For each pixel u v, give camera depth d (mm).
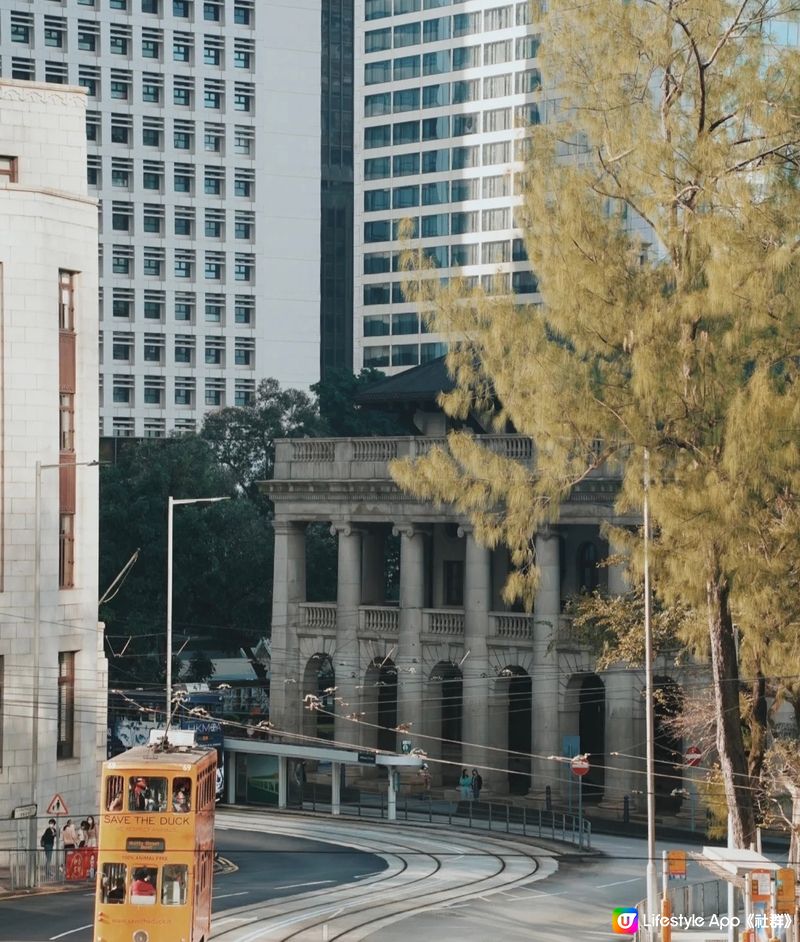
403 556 90750
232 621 110625
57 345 65688
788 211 37062
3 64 163750
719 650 41906
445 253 178750
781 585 38688
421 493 40594
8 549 63562
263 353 176625
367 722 91938
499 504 45219
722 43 38562
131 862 41750
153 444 115688
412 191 181875
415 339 184250
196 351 173250
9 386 64125
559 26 39688
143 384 171125
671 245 38062
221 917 51906
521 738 95625
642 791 81000
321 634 94625
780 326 36594
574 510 82312
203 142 173625
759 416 35344
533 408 38594
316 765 98875
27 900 54938
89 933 47781
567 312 38156
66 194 66312
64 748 65938
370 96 185375
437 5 179250
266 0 176125
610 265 38125
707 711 56312
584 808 82375
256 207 176125
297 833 76062
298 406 138375
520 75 172000
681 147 38344
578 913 54156
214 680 120438
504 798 86000
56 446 65375
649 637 47219
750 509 36969
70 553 67062
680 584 40875
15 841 61938
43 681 64312
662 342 37281
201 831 43062
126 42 169750
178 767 42031
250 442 133500
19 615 63531
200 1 172750
